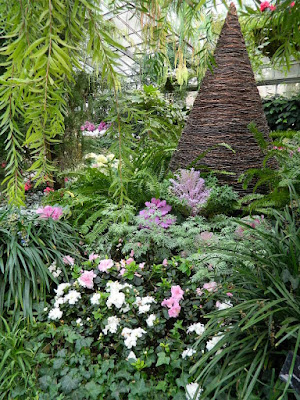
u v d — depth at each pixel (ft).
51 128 1.39
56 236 5.31
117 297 4.02
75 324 4.11
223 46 6.34
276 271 3.18
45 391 3.47
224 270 3.81
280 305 3.09
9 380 3.61
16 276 4.55
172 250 5.17
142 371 3.57
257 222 4.80
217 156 6.20
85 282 4.47
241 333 3.11
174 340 3.74
